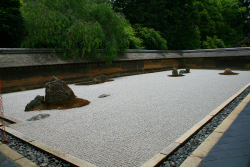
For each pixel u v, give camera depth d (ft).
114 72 58.44
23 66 36.70
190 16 104.88
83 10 47.34
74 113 20.15
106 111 20.59
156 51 77.25
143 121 16.89
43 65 39.93
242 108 19.36
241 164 9.21
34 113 20.88
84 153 11.36
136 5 98.63
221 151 10.64
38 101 23.18
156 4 98.53
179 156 10.87
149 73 69.41
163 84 39.83
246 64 70.85
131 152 11.29
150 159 10.14
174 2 106.73
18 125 16.80
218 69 78.89
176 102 23.66
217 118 17.30
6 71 35.53
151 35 86.43
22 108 23.49
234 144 11.45
